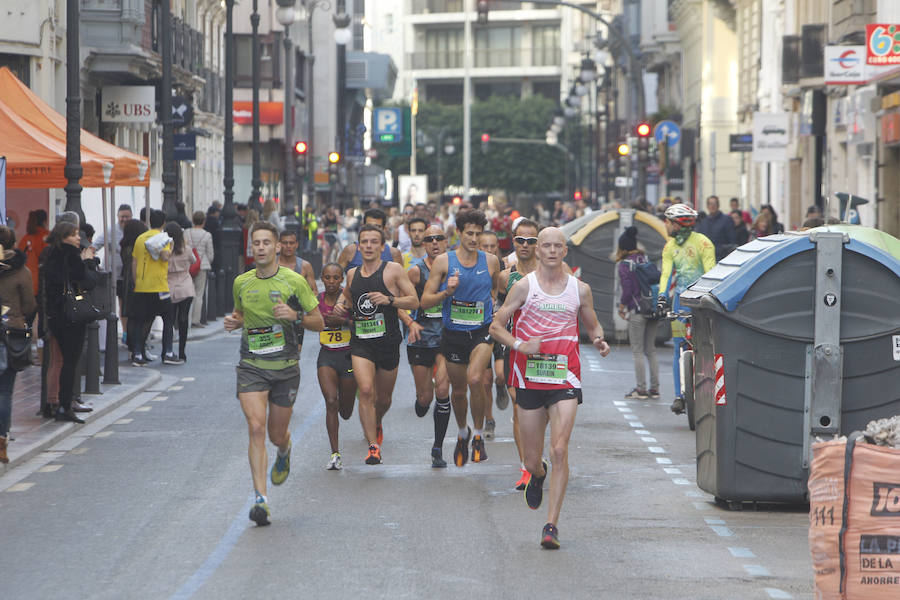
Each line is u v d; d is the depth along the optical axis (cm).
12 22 9050
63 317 4738
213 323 9375
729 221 9669
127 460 4159
